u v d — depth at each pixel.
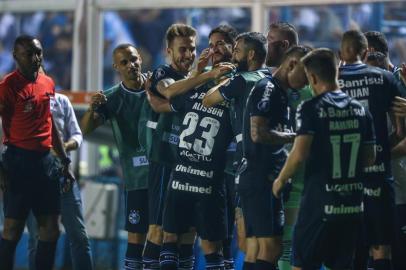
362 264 19.66
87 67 33.34
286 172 16.05
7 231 20.09
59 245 32.38
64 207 21.81
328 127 16.00
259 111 16.89
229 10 33.47
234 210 20.47
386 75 18.31
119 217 33.25
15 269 33.22
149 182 20.34
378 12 32.19
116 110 21.33
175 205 19.41
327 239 16.27
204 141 19.16
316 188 16.19
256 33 18.36
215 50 19.64
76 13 33.41
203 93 19.33
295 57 17.00
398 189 20.20
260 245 17.45
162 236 20.22
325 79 16.20
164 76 19.94
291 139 16.95
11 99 19.86
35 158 20.00
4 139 20.19
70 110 22.48
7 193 20.08
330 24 32.75
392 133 19.56
